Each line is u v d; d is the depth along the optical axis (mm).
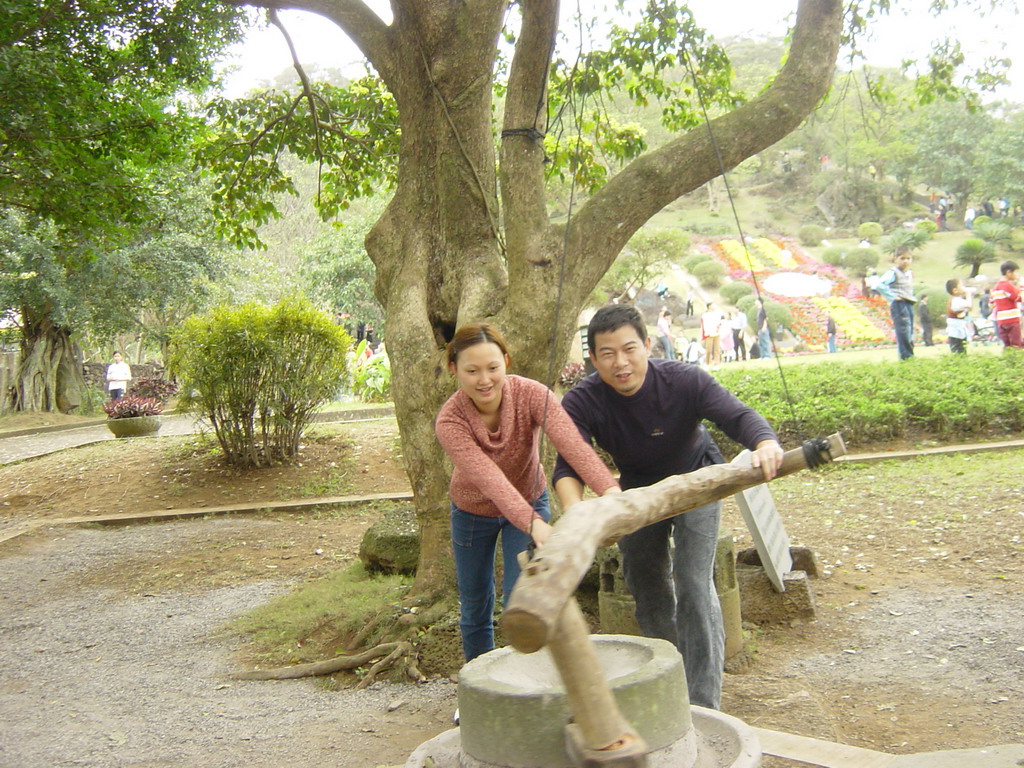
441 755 2457
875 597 6289
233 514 10938
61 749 4395
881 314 44312
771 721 4227
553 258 6168
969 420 11352
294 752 4242
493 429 3945
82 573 8680
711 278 50500
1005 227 55719
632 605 5039
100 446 14672
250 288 33156
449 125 6809
